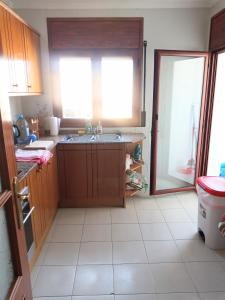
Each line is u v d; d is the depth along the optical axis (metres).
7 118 0.99
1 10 1.83
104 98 3.17
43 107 3.18
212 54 2.96
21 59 2.27
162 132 3.38
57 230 2.54
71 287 1.81
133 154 3.27
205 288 1.79
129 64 3.06
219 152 3.44
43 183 2.25
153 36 3.00
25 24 2.37
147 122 3.25
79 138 2.97
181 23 2.98
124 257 2.12
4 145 0.96
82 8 2.88
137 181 3.16
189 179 3.56
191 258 2.10
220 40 2.72
